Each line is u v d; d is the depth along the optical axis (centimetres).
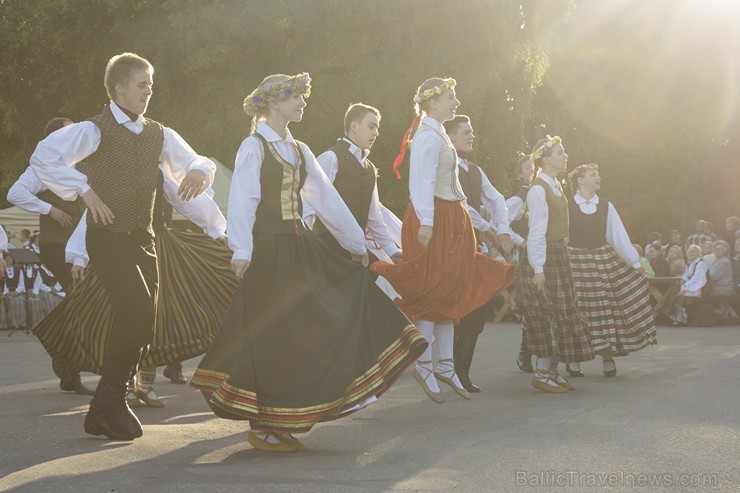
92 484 383
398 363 472
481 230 758
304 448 466
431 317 648
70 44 2031
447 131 756
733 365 909
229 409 450
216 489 374
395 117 1953
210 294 614
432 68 1958
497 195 762
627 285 847
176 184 584
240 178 473
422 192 637
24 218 1836
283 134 493
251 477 396
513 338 1338
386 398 686
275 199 479
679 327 1619
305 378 455
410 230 657
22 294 1673
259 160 478
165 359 609
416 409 623
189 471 409
